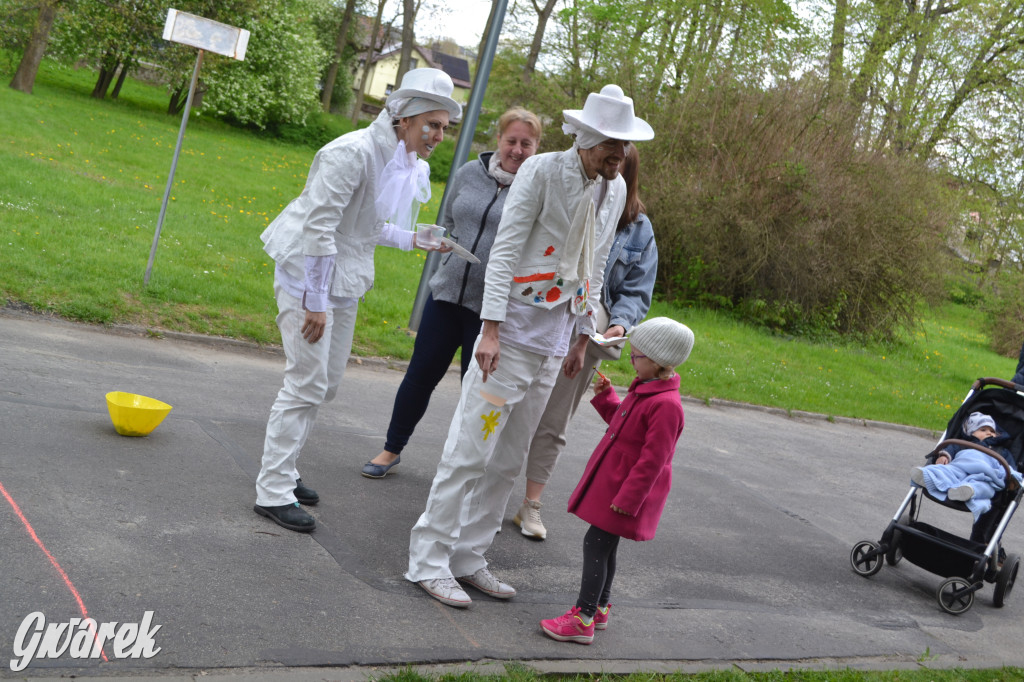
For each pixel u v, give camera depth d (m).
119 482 4.08
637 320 4.89
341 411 6.56
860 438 10.91
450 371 9.16
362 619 3.39
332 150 3.85
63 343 6.43
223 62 28.66
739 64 19.08
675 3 19.70
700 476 7.17
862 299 18.89
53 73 33.34
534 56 28.17
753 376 12.55
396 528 4.45
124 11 26.58
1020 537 7.51
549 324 3.67
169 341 7.52
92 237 9.89
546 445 4.86
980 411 6.08
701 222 17.44
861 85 20.38
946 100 21.58
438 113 4.01
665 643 3.91
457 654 3.30
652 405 3.57
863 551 5.65
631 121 3.44
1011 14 21.78
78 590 3.05
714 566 5.14
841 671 3.92
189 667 2.79
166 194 8.68
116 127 22.50
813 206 17.58
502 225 3.56
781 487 7.48
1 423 4.42
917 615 5.11
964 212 20.95
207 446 4.91
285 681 2.85
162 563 3.40
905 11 21.67
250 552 3.71
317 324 3.94
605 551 3.66
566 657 3.52
